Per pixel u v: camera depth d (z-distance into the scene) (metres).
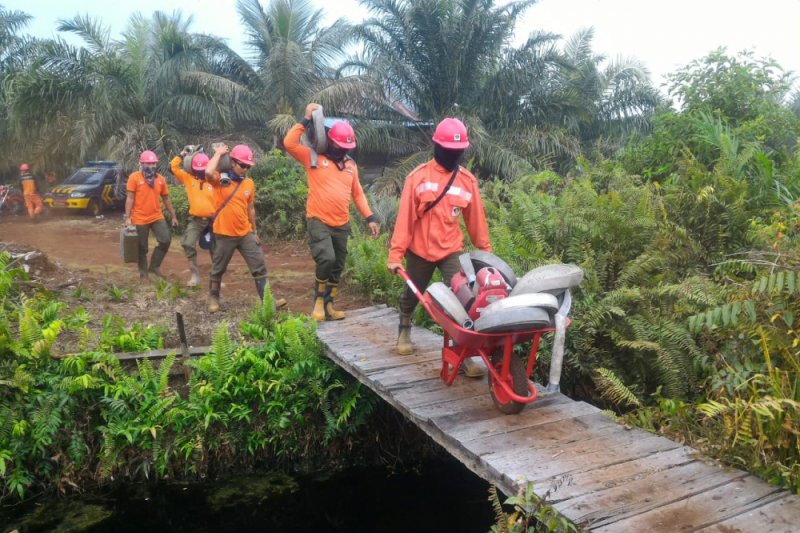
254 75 22.50
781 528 3.19
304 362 6.38
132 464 6.20
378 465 6.68
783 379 4.16
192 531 5.50
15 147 24.42
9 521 5.60
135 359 6.51
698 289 5.54
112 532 5.47
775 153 9.22
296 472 6.48
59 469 6.02
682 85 10.64
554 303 4.14
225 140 19.97
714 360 5.38
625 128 22.14
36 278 8.70
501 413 4.60
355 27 21.11
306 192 14.70
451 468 6.70
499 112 20.88
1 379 5.94
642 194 7.14
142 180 9.16
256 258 7.69
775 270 4.65
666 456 3.94
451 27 20.36
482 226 5.25
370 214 6.73
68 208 17.83
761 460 3.85
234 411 6.32
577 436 4.23
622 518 3.30
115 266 10.77
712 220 6.62
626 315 6.06
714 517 3.29
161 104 19.31
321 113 6.44
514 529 3.63
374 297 8.55
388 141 20.58
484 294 4.42
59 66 18.39
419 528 5.55
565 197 7.66
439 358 5.82
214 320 7.64
